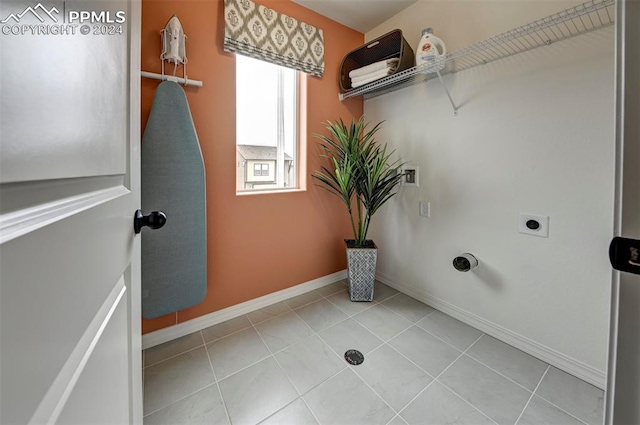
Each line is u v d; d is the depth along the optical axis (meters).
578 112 1.23
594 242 1.22
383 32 2.16
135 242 0.75
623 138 0.35
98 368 0.48
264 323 1.76
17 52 0.28
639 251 0.34
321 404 1.15
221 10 1.62
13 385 0.26
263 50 1.75
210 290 1.72
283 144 2.11
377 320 1.79
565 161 1.29
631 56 0.34
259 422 1.06
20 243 0.27
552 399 1.17
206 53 1.58
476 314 1.70
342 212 2.38
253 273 1.91
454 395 1.19
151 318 1.45
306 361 1.40
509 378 1.29
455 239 1.79
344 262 2.45
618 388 0.37
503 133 1.50
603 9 1.13
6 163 0.25
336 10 2.00
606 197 1.18
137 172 0.77
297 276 2.15
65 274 0.36
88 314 0.43
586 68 1.20
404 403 1.15
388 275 2.32
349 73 2.10
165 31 1.39
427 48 1.57
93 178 0.47
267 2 1.79
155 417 1.07
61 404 0.35
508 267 1.52
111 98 0.56
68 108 0.38
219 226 1.73
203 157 1.63
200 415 1.09
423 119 1.92
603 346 1.22
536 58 1.35
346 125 2.29
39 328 0.30
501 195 1.53
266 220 1.95
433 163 1.88
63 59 0.37
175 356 1.44
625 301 0.36
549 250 1.36
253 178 1.98
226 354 1.46
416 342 1.56
